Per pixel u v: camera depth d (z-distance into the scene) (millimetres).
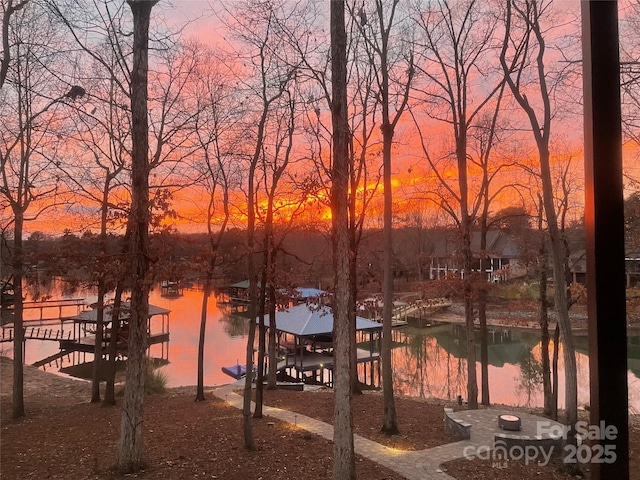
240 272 22453
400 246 53062
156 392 18922
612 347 3295
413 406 15914
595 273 3330
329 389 20703
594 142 3365
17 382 15156
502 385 24609
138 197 9281
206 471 9227
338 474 8031
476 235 61844
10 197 13703
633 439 11875
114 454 10359
